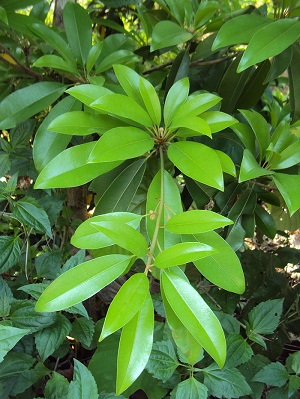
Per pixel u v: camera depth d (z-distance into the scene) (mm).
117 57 582
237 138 617
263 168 458
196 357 368
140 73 731
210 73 678
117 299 305
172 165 564
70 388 408
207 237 392
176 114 428
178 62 614
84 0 1117
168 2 625
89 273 328
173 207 403
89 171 409
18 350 529
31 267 621
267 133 480
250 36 487
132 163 491
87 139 655
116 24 825
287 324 695
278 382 521
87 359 717
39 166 491
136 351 304
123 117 421
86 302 753
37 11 684
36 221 529
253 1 1125
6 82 696
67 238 749
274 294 709
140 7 817
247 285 713
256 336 548
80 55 583
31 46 750
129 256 341
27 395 536
